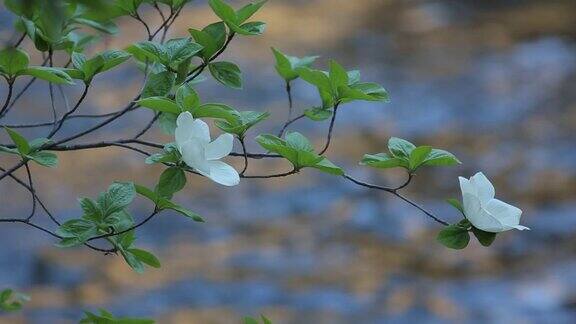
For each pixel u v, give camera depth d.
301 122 12.06
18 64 2.03
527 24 15.10
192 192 10.48
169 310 8.27
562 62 13.69
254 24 2.16
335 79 2.24
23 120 11.57
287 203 10.27
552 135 11.73
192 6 15.24
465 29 15.10
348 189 10.55
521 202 10.25
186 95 2.06
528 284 8.77
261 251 9.32
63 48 2.41
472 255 9.27
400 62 14.05
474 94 12.91
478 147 11.51
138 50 2.24
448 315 8.34
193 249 9.31
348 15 15.79
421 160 2.15
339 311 8.35
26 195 10.11
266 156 2.16
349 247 9.42
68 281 8.63
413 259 9.23
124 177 10.66
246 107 12.45
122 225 2.16
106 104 12.16
